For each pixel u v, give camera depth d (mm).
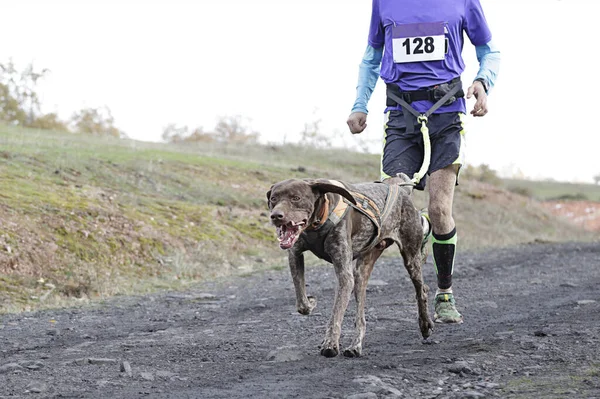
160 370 6586
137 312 11125
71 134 34219
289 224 6445
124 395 5625
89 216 17062
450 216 8234
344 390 5492
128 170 23469
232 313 10875
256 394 5457
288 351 7223
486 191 42188
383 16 8438
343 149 44562
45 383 6082
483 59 8531
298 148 42562
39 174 19984
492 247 22969
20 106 50750
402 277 14672
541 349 6785
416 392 5473
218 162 29531
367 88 8766
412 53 8219
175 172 25469
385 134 8430
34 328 9688
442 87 8133
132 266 15484
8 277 13133
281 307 11266
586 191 58031
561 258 18906
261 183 27594
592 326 7961
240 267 16734
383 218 7238
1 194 16781
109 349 7863
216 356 7301
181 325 9820
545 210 42625
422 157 8320
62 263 14414
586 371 5844
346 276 6820
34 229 15328
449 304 8500
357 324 7082
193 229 18891
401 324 9195
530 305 10633
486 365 6250
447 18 8227
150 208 19547
